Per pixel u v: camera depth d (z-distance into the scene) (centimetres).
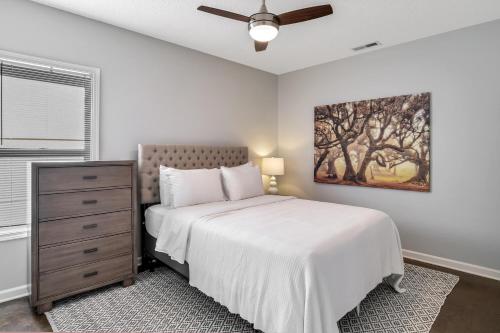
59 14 267
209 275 221
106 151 299
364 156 386
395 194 363
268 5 256
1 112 244
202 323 213
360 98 390
